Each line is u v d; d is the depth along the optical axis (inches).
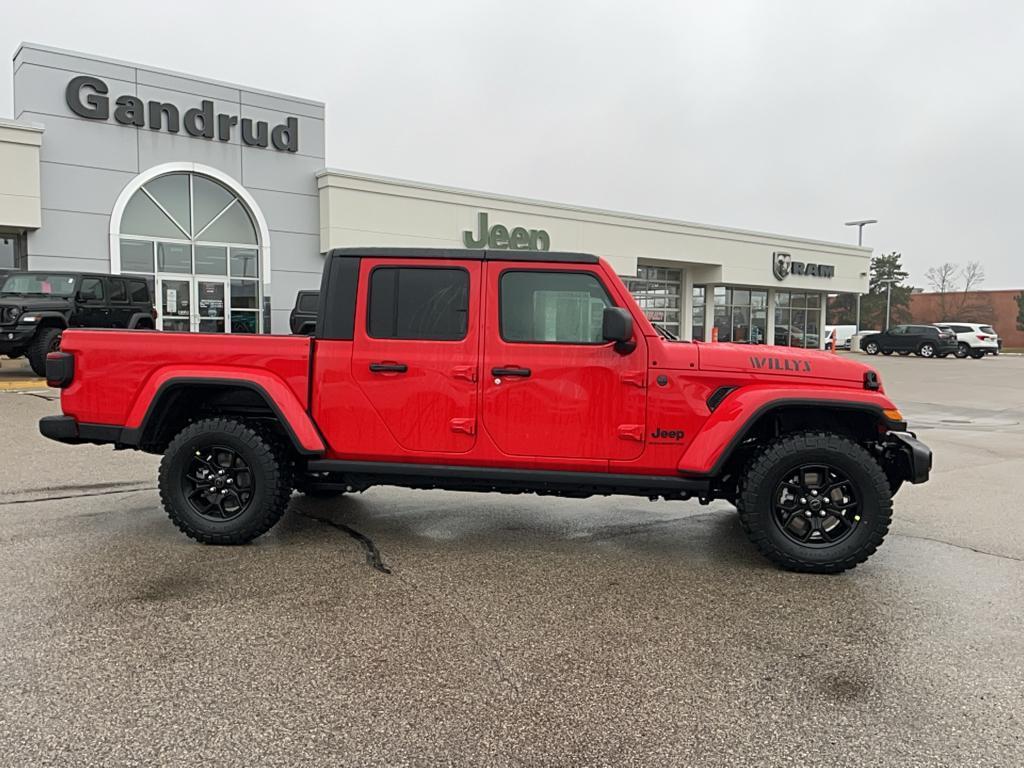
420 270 179.5
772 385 173.5
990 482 282.7
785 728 104.0
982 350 1428.4
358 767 93.0
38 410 399.9
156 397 183.3
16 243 658.8
